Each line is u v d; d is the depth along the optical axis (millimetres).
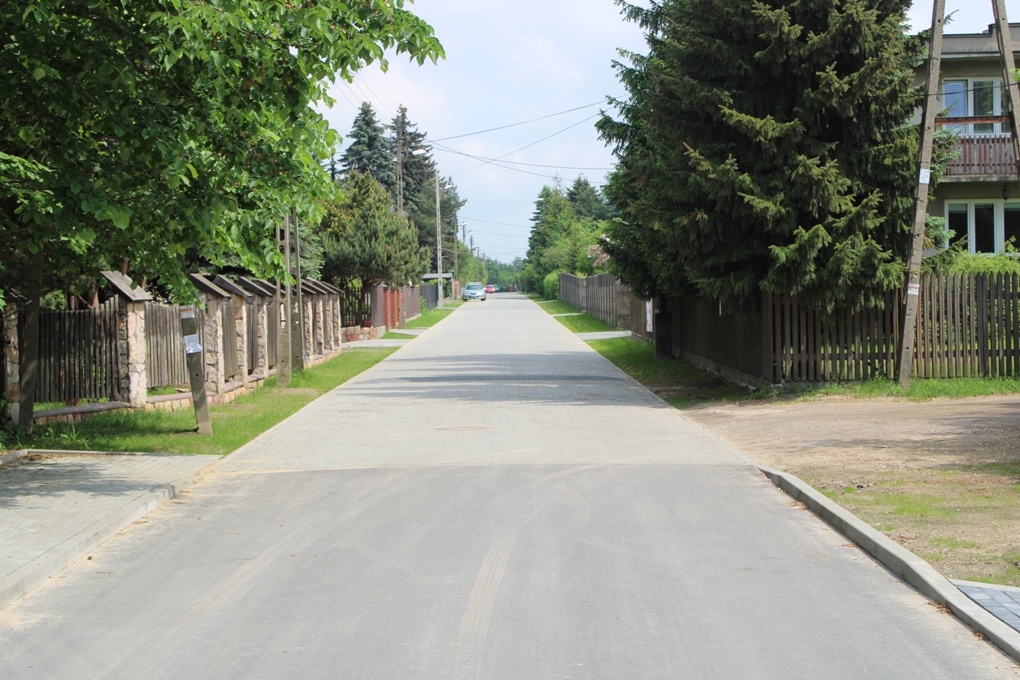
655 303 29031
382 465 12062
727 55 17547
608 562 7316
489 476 11094
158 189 10477
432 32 10047
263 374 23766
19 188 10500
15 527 8398
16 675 5219
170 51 9469
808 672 5082
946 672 5062
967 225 27781
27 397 13906
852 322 18562
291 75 10102
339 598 6520
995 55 27969
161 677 5152
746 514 8961
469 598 6457
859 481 9914
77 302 20391
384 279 47500
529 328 50406
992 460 10844
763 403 17641
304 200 11969
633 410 17641
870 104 17391
